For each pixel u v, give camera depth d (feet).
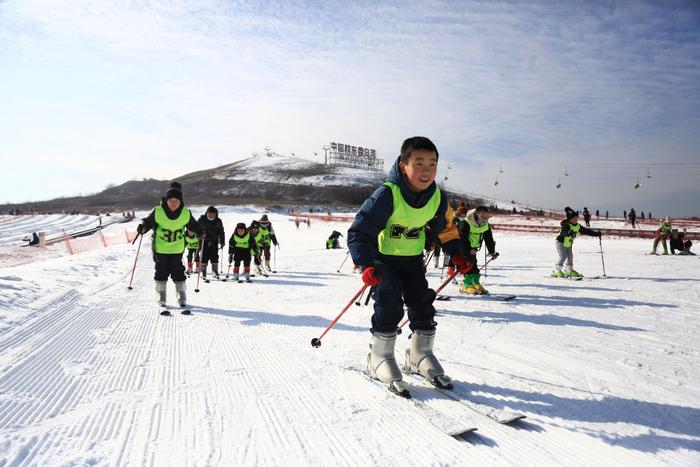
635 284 29.22
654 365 12.53
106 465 7.25
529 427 8.63
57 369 12.12
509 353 13.79
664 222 53.67
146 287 29.55
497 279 32.27
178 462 7.35
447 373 11.84
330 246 66.33
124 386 10.93
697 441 8.05
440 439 8.14
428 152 9.62
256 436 8.29
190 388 10.82
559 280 31.58
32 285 24.23
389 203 9.93
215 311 21.25
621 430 8.48
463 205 30.63
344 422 8.87
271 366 12.54
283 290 28.32
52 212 269.85
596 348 14.35
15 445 7.79
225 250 61.26
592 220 139.64
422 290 11.08
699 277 32.53
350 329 17.33
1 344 14.26
